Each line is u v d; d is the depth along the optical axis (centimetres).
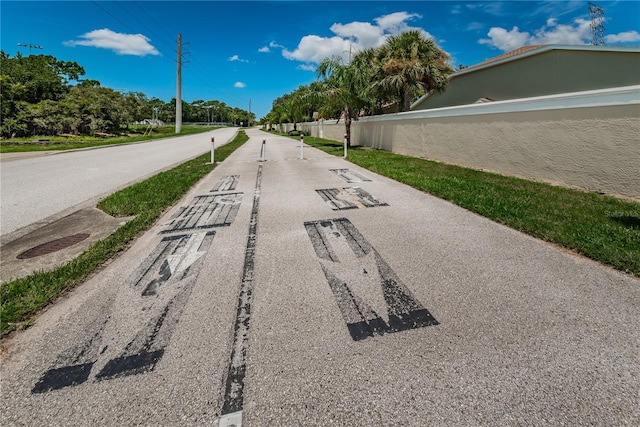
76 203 590
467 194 542
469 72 1457
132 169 1065
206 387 164
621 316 213
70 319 225
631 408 146
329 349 190
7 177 886
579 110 576
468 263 297
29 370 178
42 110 3030
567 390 157
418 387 161
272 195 593
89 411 152
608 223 379
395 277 274
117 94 4369
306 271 290
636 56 870
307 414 148
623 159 512
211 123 10831
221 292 257
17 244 378
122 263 314
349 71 1356
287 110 4166
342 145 1792
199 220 451
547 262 295
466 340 194
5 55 4656
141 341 200
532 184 625
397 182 689
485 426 140
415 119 1124
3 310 230
